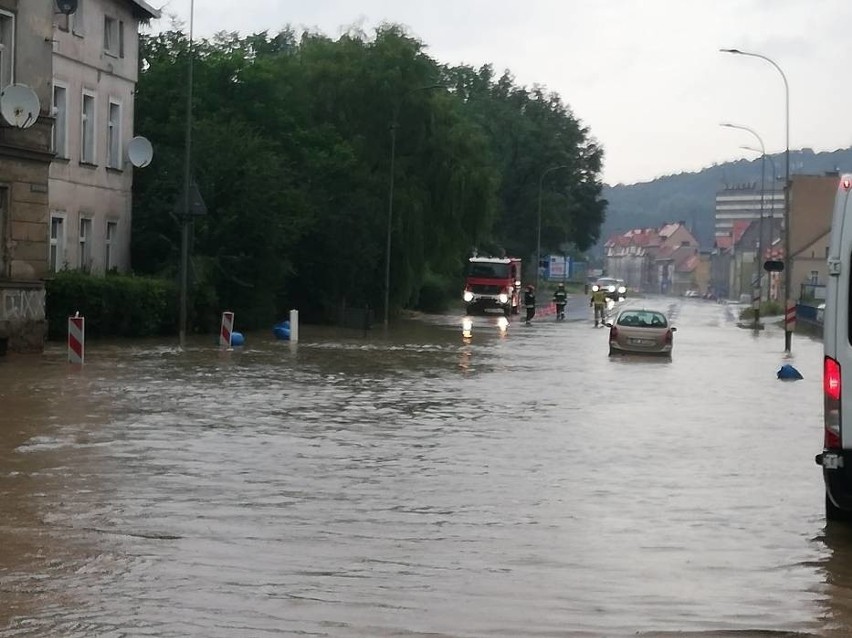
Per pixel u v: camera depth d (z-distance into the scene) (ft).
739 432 73.05
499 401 89.30
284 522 42.63
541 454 61.57
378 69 247.29
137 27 189.67
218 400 84.23
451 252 256.93
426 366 124.67
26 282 122.93
